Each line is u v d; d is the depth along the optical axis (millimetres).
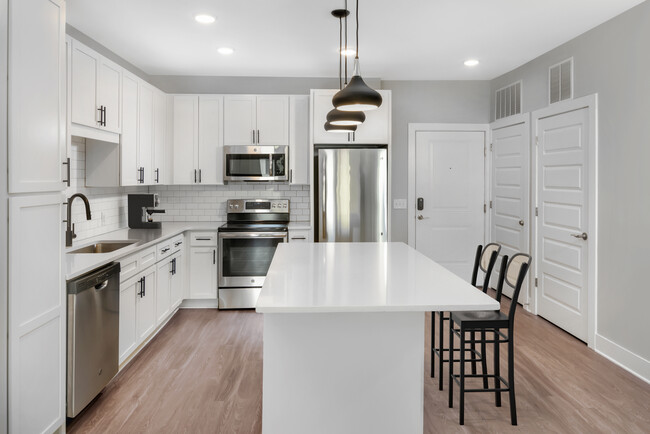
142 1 3186
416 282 2320
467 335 4113
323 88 5406
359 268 2689
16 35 2033
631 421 2646
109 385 3088
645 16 3195
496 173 5594
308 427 2172
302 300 1967
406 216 5785
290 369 2158
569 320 4137
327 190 4996
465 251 5836
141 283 3559
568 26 3713
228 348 3795
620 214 3455
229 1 3199
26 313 2119
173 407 2785
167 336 4098
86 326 2578
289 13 3412
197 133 5152
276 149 5098
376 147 5152
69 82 2971
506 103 5289
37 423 2209
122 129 3844
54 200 2352
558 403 2857
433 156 5754
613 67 3514
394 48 4289
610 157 3559
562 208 4219
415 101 5703
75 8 3312
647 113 3184
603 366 3434
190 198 5461
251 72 5172
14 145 2023
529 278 4824
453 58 4641
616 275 3506
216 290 4984
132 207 4676
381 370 2168
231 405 2812
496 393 2811
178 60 4672
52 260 2328
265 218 5410
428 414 2711
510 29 3781
